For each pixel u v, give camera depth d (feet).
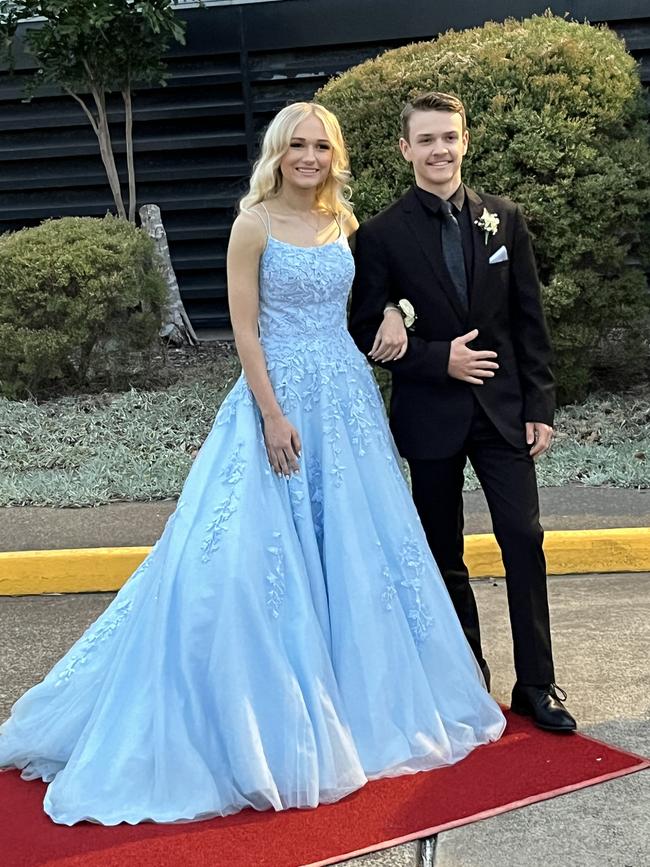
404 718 9.76
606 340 22.48
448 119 10.17
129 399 23.27
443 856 8.38
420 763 9.71
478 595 14.47
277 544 9.61
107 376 25.34
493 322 10.46
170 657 9.36
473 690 10.34
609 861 8.26
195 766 9.05
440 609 10.32
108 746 9.34
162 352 26.94
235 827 8.86
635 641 12.62
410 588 10.16
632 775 9.57
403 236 10.38
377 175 19.76
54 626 13.99
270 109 28.96
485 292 10.32
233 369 24.38
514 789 9.34
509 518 10.46
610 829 8.71
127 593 10.70
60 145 30.14
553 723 10.35
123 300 23.24
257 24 28.22
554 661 12.15
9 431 21.90
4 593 15.44
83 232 23.34
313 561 9.83
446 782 9.49
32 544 16.19
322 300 10.15
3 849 8.65
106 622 10.60
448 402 10.50
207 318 30.83
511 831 8.70
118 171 30.14
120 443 21.08
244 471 9.73
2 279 22.86
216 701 9.15
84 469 19.79
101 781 9.18
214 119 29.50
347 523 9.88
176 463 19.81
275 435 9.82
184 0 27.68
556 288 19.48
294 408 10.05
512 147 19.06
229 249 10.07
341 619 9.75
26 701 10.47
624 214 19.72
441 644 10.21
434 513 10.89
